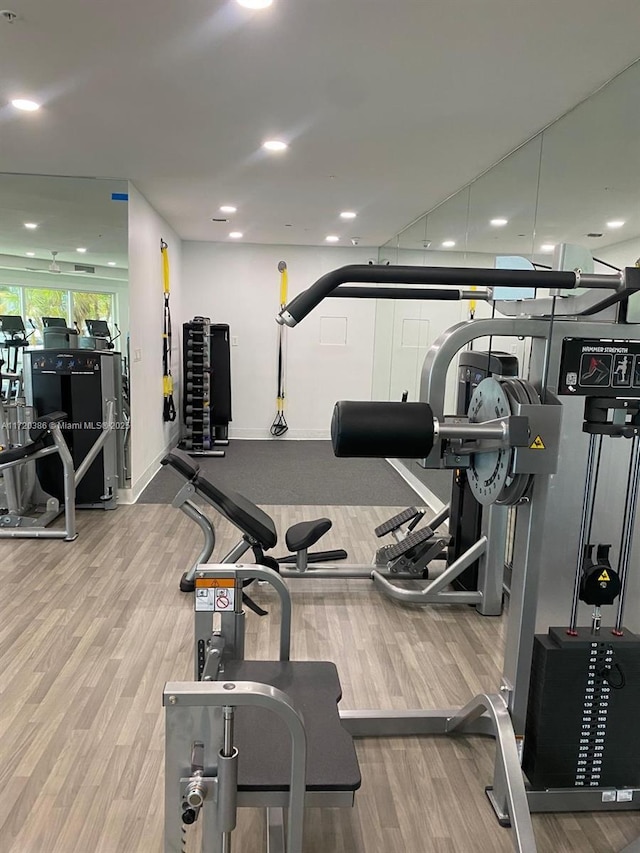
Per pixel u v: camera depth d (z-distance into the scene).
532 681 1.70
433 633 2.77
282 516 4.55
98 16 2.02
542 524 1.60
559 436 1.49
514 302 1.87
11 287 4.47
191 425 6.63
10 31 2.12
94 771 1.81
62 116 2.97
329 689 1.61
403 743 2.03
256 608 2.72
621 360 1.59
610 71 2.36
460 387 3.16
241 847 1.59
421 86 2.55
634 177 2.24
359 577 3.27
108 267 4.41
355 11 1.96
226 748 1.11
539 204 3.07
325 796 1.27
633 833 1.67
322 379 7.44
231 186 4.34
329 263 7.21
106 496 4.45
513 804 1.51
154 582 3.18
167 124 3.08
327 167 3.79
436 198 4.59
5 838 1.56
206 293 7.12
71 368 4.27
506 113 2.83
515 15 1.96
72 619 2.76
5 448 4.00
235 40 2.18
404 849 1.60
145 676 2.32
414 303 5.44
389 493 5.29
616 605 1.79
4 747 1.91
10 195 4.24
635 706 1.67
